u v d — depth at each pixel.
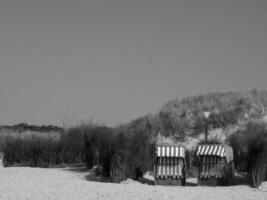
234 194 17.00
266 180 20.11
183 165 19.77
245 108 31.02
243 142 21.12
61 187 17.34
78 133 26.33
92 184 18.34
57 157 26.47
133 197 15.41
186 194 16.48
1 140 27.19
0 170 23.39
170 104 35.81
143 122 31.12
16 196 15.26
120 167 19.92
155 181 19.67
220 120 30.22
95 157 24.08
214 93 36.75
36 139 26.94
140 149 20.92
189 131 29.83
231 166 20.12
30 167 25.69
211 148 20.16
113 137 21.02
